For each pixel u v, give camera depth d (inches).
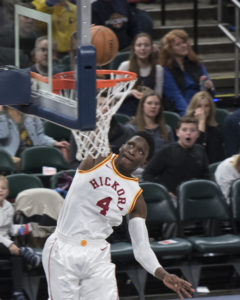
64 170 517.0
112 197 311.6
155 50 626.2
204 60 761.6
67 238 315.9
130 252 443.5
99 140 289.4
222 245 463.2
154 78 593.9
